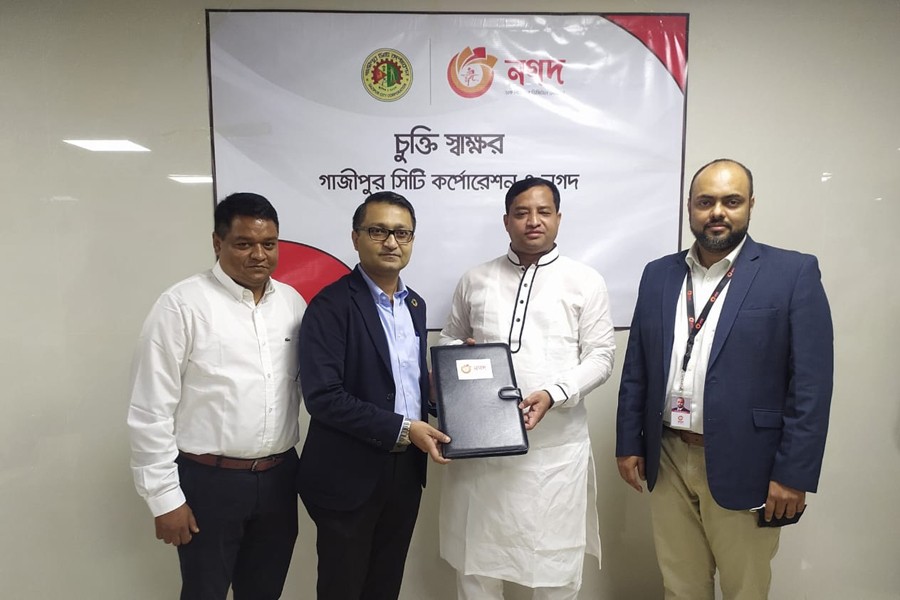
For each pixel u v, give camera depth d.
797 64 1.85
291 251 1.83
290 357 1.39
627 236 1.88
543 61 1.83
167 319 1.26
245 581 1.42
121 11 1.74
